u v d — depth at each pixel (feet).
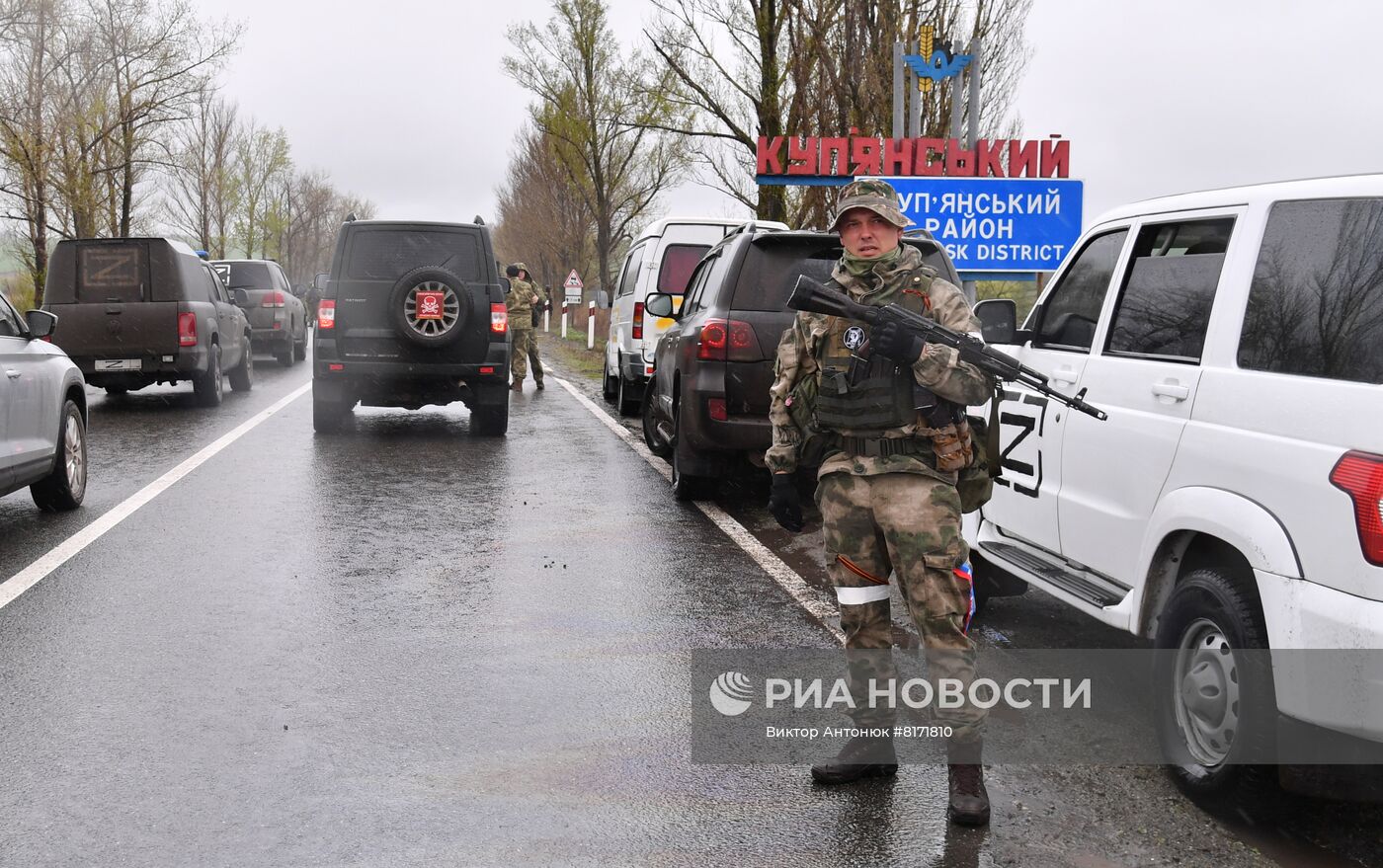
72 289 50.01
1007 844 11.56
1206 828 11.95
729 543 25.40
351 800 12.48
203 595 20.57
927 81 61.00
